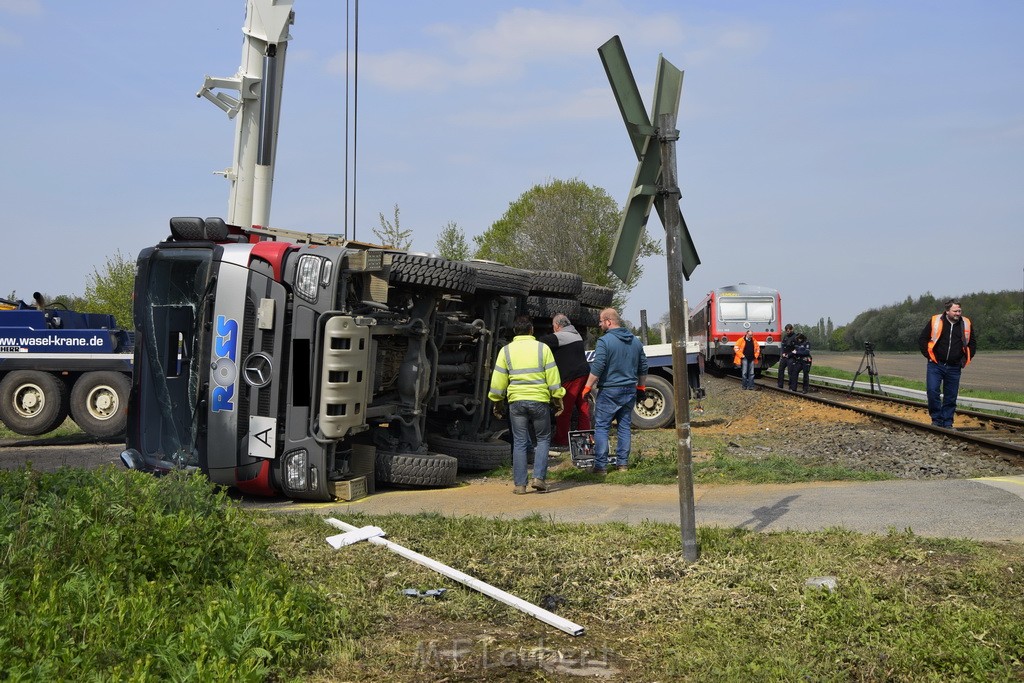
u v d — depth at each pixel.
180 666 3.60
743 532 6.27
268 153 14.21
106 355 15.23
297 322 8.72
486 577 5.37
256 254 8.86
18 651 3.57
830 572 5.27
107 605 4.14
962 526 6.45
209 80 13.87
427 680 3.98
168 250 9.18
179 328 9.22
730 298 37.62
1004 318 83.62
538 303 13.67
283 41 14.21
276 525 6.77
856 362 68.12
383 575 5.41
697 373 16.23
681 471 5.59
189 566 4.87
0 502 5.45
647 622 4.75
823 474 9.01
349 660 4.15
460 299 11.80
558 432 12.59
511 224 46.84
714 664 4.07
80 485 5.95
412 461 9.36
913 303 102.88
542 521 6.98
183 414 9.15
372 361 9.20
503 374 8.99
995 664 3.94
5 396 15.08
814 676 3.94
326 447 8.73
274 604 4.32
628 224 5.45
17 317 15.30
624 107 5.27
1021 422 15.24
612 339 9.91
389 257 9.17
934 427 14.05
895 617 4.48
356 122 12.37
